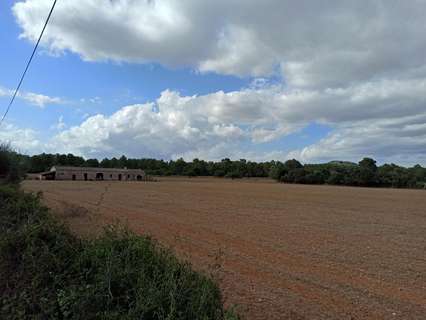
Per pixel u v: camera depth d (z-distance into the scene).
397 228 17.73
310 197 41.91
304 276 8.76
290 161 111.88
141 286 4.17
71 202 27.03
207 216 20.73
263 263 9.91
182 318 3.71
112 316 3.87
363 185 91.88
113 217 18.52
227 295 7.00
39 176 102.75
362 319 6.14
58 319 4.26
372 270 9.52
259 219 19.95
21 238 5.98
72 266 5.02
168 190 49.50
